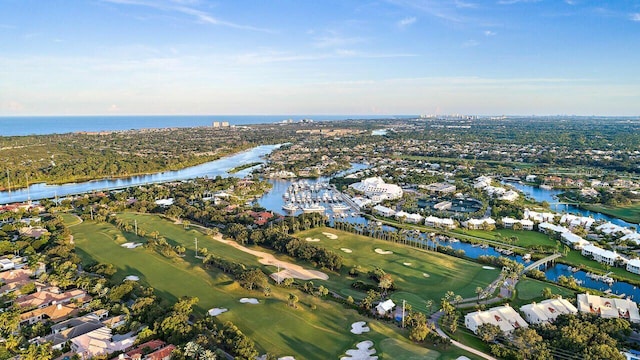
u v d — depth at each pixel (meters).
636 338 138.50
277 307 153.50
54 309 148.12
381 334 136.88
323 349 127.50
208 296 162.25
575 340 125.56
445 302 150.25
